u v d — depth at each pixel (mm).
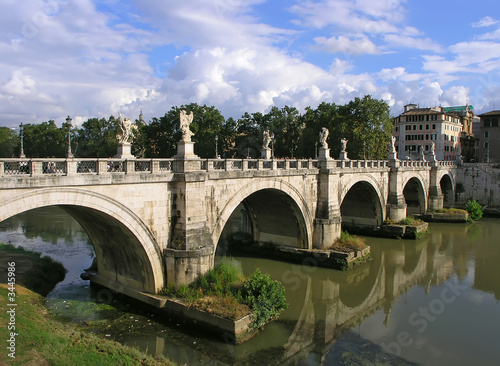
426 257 39312
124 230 21812
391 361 20000
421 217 58219
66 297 24641
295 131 78375
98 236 25031
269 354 20062
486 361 20156
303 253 35125
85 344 17766
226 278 23953
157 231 22750
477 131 105062
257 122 81125
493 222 58031
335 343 21828
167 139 73250
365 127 65062
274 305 22594
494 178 67500
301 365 19266
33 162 17422
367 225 48062
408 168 51688
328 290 30141
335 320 25109
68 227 45531
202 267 23406
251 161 28641
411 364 19734
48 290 25734
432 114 83750
